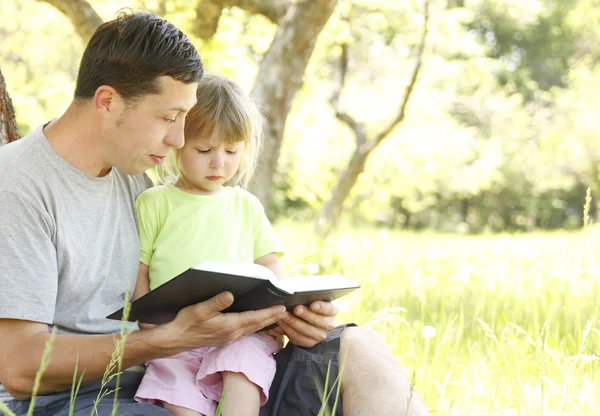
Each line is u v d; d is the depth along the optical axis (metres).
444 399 2.95
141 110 2.31
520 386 3.10
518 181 25.11
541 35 28.39
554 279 4.54
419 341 3.96
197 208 2.76
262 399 2.44
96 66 2.30
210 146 2.76
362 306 4.45
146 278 2.68
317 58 10.56
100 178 2.41
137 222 2.67
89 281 2.35
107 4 7.89
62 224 2.26
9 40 10.82
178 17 7.62
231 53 8.29
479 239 14.13
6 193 2.18
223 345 2.29
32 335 2.13
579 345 3.59
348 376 2.38
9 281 2.11
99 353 2.13
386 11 11.40
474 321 4.11
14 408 2.22
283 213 24.50
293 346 2.55
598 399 3.06
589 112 22.98
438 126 15.02
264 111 6.34
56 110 11.28
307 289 2.33
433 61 14.05
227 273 2.10
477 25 28.02
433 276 5.73
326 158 13.95
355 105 14.32
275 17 7.14
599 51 26.47
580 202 27.61
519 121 22.47
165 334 2.17
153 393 2.35
